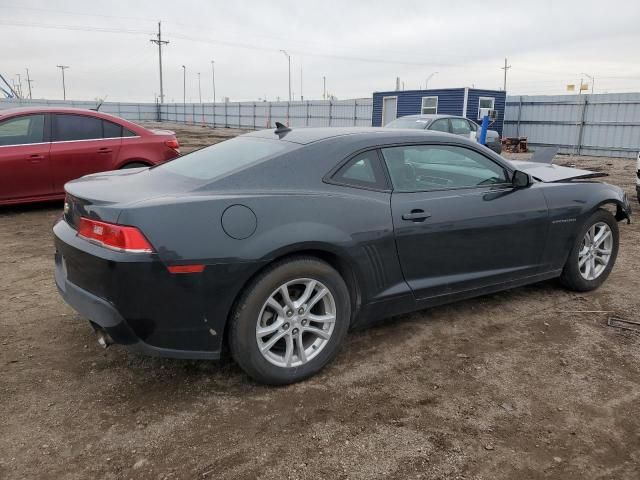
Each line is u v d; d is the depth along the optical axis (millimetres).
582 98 22250
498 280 3859
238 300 2783
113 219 2598
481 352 3428
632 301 4348
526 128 24656
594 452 2451
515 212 3816
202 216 2662
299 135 3367
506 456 2416
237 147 3482
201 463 2344
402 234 3264
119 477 2254
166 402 2812
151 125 52844
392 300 3342
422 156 3506
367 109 33531
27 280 4645
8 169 6977
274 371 2902
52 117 7285
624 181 12820
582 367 3240
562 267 4305
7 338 3502
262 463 2348
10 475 2246
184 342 2703
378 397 2891
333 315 3053
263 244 2736
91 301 2688
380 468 2324
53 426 2588
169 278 2582
